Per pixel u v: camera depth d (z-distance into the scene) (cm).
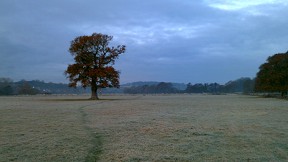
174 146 1141
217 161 930
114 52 6844
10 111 2900
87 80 6738
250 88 17688
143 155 995
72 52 6700
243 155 1005
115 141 1239
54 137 1323
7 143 1184
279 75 7962
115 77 6819
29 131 1501
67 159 939
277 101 5619
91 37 6644
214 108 3447
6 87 17450
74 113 2645
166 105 4125
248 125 1770
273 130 1563
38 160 927
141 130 1546
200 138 1316
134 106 3825
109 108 3388
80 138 1301
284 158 969
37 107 3603
